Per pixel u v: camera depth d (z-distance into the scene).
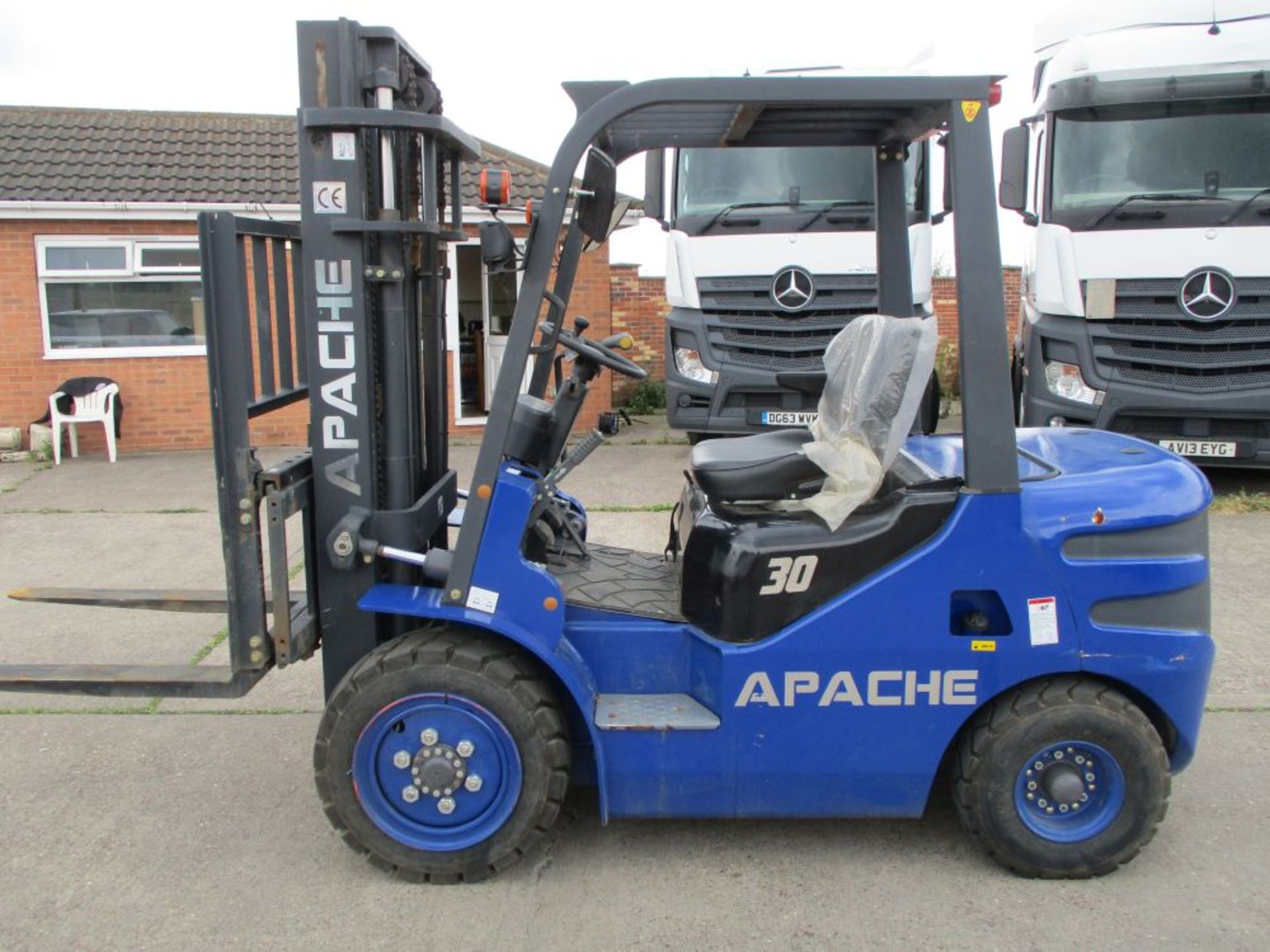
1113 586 3.36
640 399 15.47
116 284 12.30
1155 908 3.33
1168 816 3.93
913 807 3.49
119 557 7.67
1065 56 8.55
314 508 3.65
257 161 13.30
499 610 3.35
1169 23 8.58
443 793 3.38
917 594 3.34
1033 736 3.36
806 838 3.77
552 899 3.39
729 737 3.40
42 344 12.16
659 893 3.43
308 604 3.77
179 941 3.17
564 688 3.58
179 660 5.61
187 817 3.94
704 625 3.53
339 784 3.37
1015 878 3.51
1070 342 8.58
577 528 4.37
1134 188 8.29
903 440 3.50
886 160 4.23
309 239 3.35
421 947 3.14
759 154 9.39
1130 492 3.44
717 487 3.56
